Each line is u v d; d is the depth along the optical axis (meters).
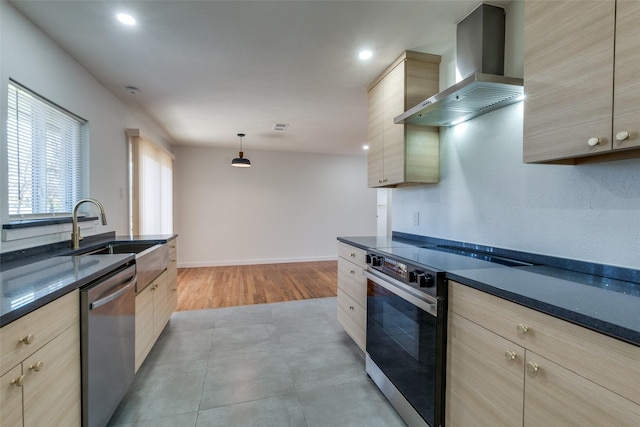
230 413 1.77
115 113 3.21
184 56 2.38
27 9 1.81
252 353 2.52
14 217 1.89
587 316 0.81
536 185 1.64
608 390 0.78
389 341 1.85
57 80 2.21
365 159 7.27
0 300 1.02
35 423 1.03
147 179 3.99
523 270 1.42
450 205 2.29
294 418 1.73
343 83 2.89
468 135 2.12
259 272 5.68
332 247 7.05
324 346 2.66
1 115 1.72
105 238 2.83
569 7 1.13
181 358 2.43
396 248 2.14
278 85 2.95
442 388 1.42
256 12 1.84
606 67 1.01
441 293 1.40
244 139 5.45
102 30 2.03
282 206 6.70
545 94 1.23
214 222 6.29
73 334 1.28
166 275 2.82
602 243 1.33
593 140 1.04
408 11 1.84
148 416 1.74
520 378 1.02
